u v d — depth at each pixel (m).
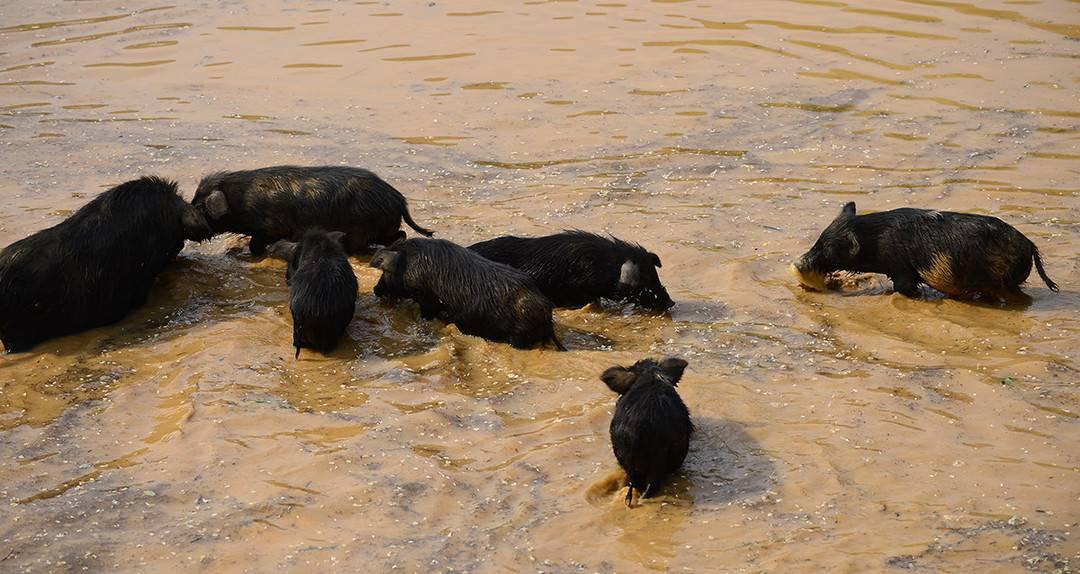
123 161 19.47
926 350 12.99
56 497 10.52
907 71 22.95
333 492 10.42
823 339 13.34
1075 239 15.89
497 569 9.30
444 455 11.04
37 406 12.23
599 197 17.94
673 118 21.11
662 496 10.27
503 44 25.17
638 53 24.41
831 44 24.59
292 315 13.14
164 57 24.81
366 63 24.20
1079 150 19.16
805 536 9.58
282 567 9.39
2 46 25.56
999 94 21.64
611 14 27.03
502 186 18.52
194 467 10.90
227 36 26.14
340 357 13.16
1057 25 25.17
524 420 11.65
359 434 11.40
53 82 23.44
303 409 11.96
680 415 10.30
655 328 13.78
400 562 9.41
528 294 13.16
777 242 16.22
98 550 9.70
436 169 19.20
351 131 20.81
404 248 13.98
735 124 20.77
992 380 12.18
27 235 16.23
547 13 27.22
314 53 24.86
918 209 14.66
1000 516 9.75
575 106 21.75
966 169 18.59
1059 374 12.27
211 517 10.10
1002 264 13.96
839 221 14.72
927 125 20.44
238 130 20.92
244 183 15.73
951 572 9.00
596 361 12.80
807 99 21.80
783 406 11.75
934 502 10.00
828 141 19.95
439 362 12.93
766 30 25.58
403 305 14.47
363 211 15.62
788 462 10.71
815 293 14.77
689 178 18.67
